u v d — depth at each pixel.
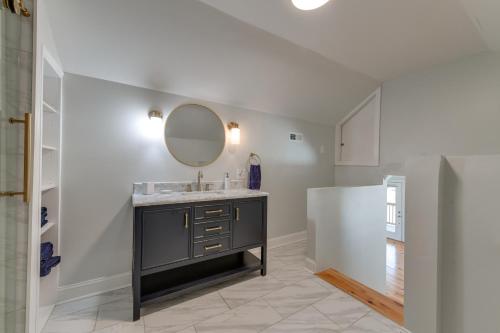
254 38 2.02
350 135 3.74
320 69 2.61
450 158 1.16
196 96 2.52
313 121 3.61
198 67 2.19
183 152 2.47
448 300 1.17
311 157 3.61
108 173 2.07
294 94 2.94
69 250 1.91
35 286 1.28
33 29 1.20
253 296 1.97
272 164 3.19
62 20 1.55
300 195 3.48
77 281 1.94
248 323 1.64
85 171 1.97
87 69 1.92
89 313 1.74
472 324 1.10
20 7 1.11
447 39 2.14
